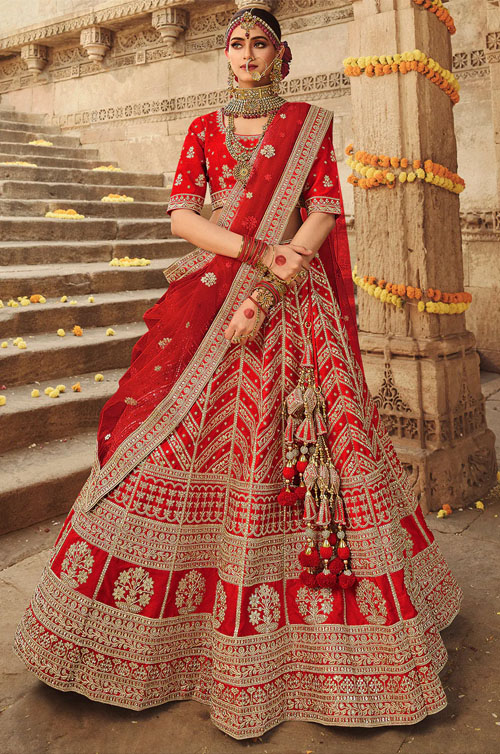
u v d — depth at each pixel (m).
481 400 3.76
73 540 1.90
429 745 1.79
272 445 1.90
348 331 2.10
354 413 1.92
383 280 3.53
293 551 1.92
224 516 1.92
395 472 2.20
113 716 1.88
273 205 1.92
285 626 1.88
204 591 1.93
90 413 4.00
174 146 9.09
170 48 8.95
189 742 1.79
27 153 9.29
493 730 1.85
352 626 1.87
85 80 10.13
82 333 4.81
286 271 1.86
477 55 6.06
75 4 10.04
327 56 7.21
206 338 1.93
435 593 2.22
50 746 1.77
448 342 3.48
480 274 6.30
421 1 3.32
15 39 10.57
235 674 1.79
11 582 2.63
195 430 1.90
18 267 5.61
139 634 1.85
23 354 4.16
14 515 3.10
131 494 1.87
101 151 9.93
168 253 6.94
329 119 2.01
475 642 2.29
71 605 1.85
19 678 2.06
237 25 1.94
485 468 3.70
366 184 3.50
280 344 1.95
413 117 3.36
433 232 3.46
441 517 3.32
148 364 1.97
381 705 1.83
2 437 3.58
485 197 6.18
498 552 2.95
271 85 2.00
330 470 1.88
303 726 1.86
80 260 6.20
